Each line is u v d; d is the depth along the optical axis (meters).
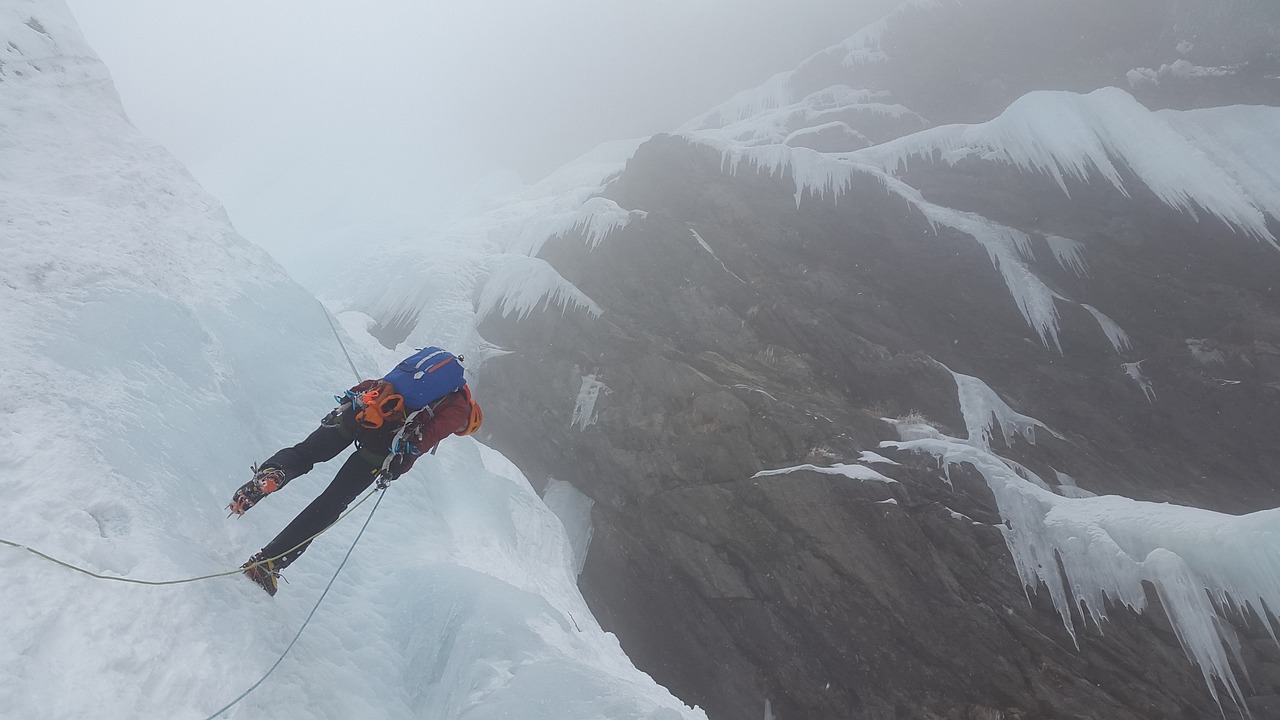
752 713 13.62
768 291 18.41
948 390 16.55
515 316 19.45
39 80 6.28
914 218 19.36
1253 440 15.60
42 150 5.73
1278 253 17.95
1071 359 17.47
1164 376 16.83
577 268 19.98
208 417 4.52
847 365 17.16
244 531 4.01
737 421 15.54
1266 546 11.40
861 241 19.23
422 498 6.45
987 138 21.14
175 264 5.88
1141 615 11.93
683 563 14.84
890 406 16.53
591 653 5.38
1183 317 17.55
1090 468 15.55
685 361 17.30
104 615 2.65
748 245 19.52
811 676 13.38
